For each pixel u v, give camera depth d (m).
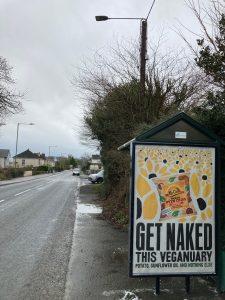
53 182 31.23
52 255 5.27
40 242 6.18
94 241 6.13
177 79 8.43
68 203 12.90
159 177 3.53
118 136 10.33
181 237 3.52
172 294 3.53
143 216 3.50
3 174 35.78
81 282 3.95
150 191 3.52
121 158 9.88
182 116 3.58
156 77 8.48
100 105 9.88
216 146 3.59
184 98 8.23
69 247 5.75
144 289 3.69
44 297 3.57
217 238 3.55
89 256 5.11
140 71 8.42
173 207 3.53
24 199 14.44
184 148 3.56
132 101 8.71
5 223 8.25
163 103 8.46
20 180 34.59
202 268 3.52
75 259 4.94
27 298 3.55
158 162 3.54
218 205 3.57
